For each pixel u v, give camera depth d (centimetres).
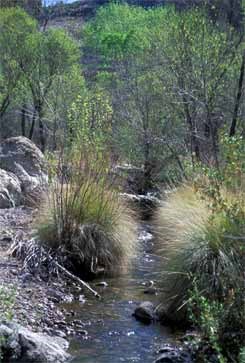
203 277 549
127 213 798
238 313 486
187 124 1171
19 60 2027
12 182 1044
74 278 676
